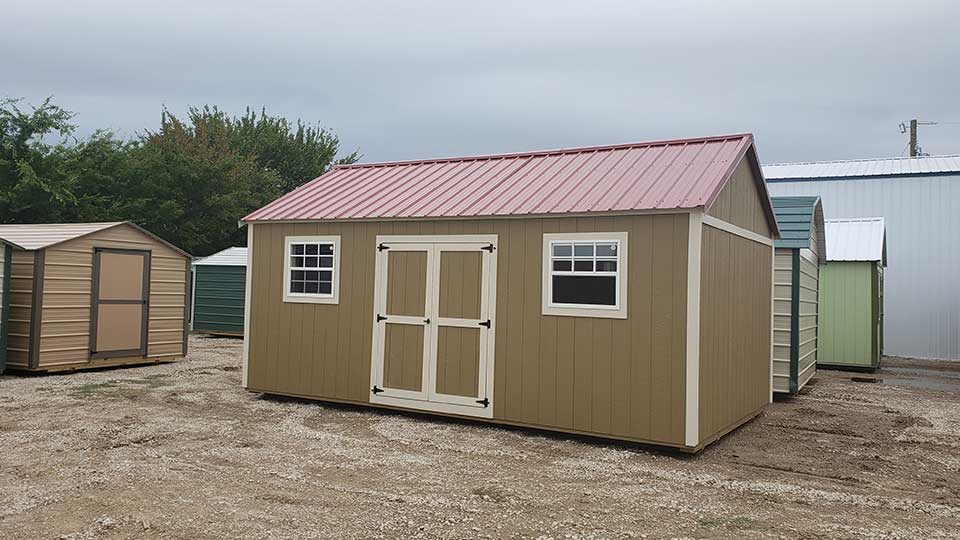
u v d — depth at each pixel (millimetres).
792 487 6391
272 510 5465
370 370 9523
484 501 5777
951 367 18156
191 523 5152
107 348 13156
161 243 14188
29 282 12102
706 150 9086
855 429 9234
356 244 9711
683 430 7418
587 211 7945
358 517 5324
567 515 5473
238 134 38062
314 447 7559
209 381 12086
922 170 21328
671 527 5246
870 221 17266
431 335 9078
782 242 11914
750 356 9688
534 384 8336
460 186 9938
